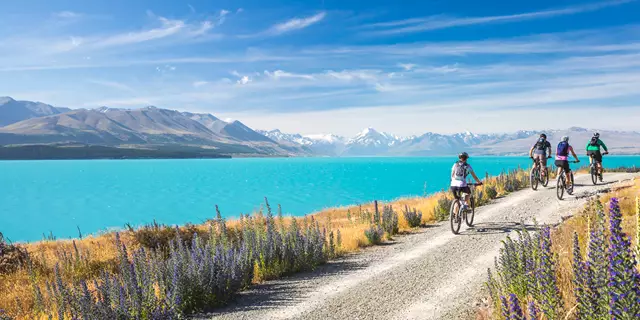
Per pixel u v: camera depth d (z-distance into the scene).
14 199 76.44
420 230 14.96
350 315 6.65
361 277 8.99
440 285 7.83
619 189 17.55
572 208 15.05
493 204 18.97
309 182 107.69
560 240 7.56
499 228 13.26
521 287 5.40
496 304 5.42
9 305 8.23
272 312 7.05
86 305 5.95
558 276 5.50
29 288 9.24
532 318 4.20
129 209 58.62
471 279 8.02
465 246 11.16
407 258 10.49
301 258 10.18
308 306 7.24
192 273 7.54
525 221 13.91
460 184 13.27
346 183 100.56
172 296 6.41
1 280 10.12
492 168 158.25
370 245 13.02
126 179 132.88
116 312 5.98
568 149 17.94
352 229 15.86
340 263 10.69
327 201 59.69
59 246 14.93
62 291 6.73
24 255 11.68
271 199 65.44
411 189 76.25
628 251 3.14
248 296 8.12
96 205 64.88
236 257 8.87
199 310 7.29
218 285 7.64
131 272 6.55
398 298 7.30
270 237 10.17
